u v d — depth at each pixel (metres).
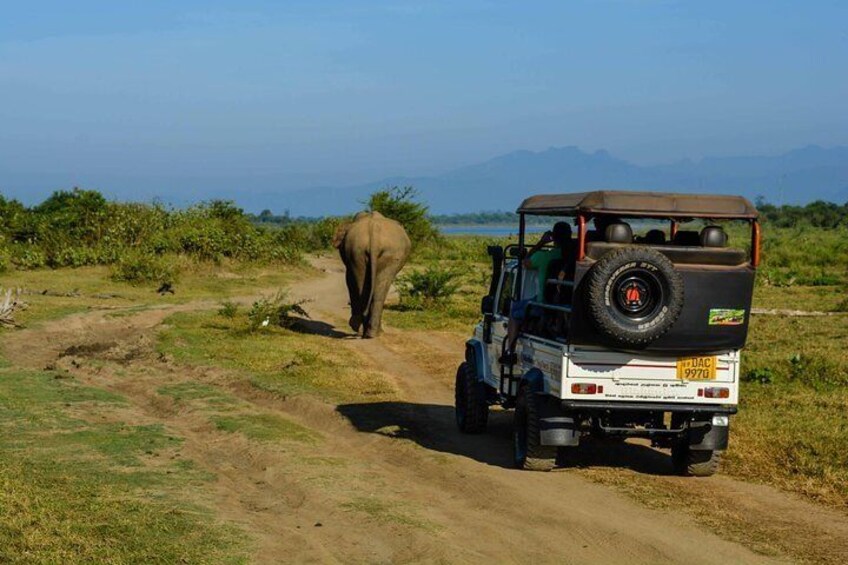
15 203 44.25
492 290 13.41
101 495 9.63
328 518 9.37
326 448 12.53
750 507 9.84
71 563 7.54
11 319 23.19
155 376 18.14
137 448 12.08
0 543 7.95
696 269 10.12
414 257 54.28
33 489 9.64
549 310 11.00
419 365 20.12
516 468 11.43
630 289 9.93
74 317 24.73
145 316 25.88
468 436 13.52
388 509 9.55
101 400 15.42
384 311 29.44
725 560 8.16
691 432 10.73
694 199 10.26
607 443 12.91
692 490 10.50
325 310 30.23
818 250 55.72
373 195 54.31
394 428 13.83
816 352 20.00
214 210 47.34
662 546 8.50
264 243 44.38
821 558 8.25
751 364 18.22
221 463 11.72
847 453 11.73
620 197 10.16
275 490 10.54
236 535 8.57
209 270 39.03
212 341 21.83
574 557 8.24
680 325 10.12
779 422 13.47
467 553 8.23
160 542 8.20
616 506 9.81
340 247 24.48
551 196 11.45
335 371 18.22
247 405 15.19
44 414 13.88
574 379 10.30
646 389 10.36
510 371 12.03
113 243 38.53
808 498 10.23
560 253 11.44
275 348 20.91
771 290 38.34
